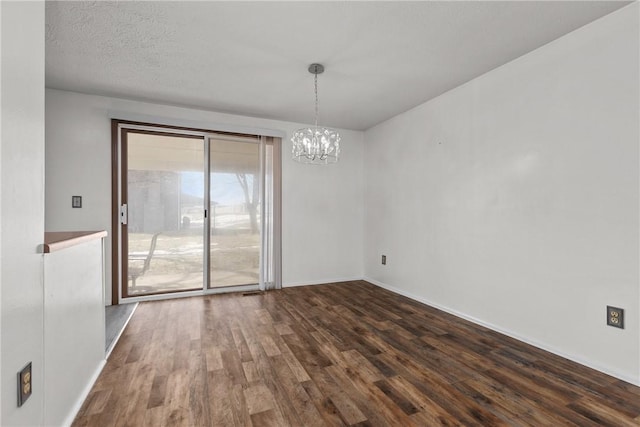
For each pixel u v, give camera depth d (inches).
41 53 46.2
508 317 99.6
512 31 82.0
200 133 147.7
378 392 68.5
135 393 67.6
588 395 67.2
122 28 80.8
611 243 74.9
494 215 104.1
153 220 141.1
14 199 39.0
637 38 70.1
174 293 142.9
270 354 86.4
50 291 50.1
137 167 137.9
